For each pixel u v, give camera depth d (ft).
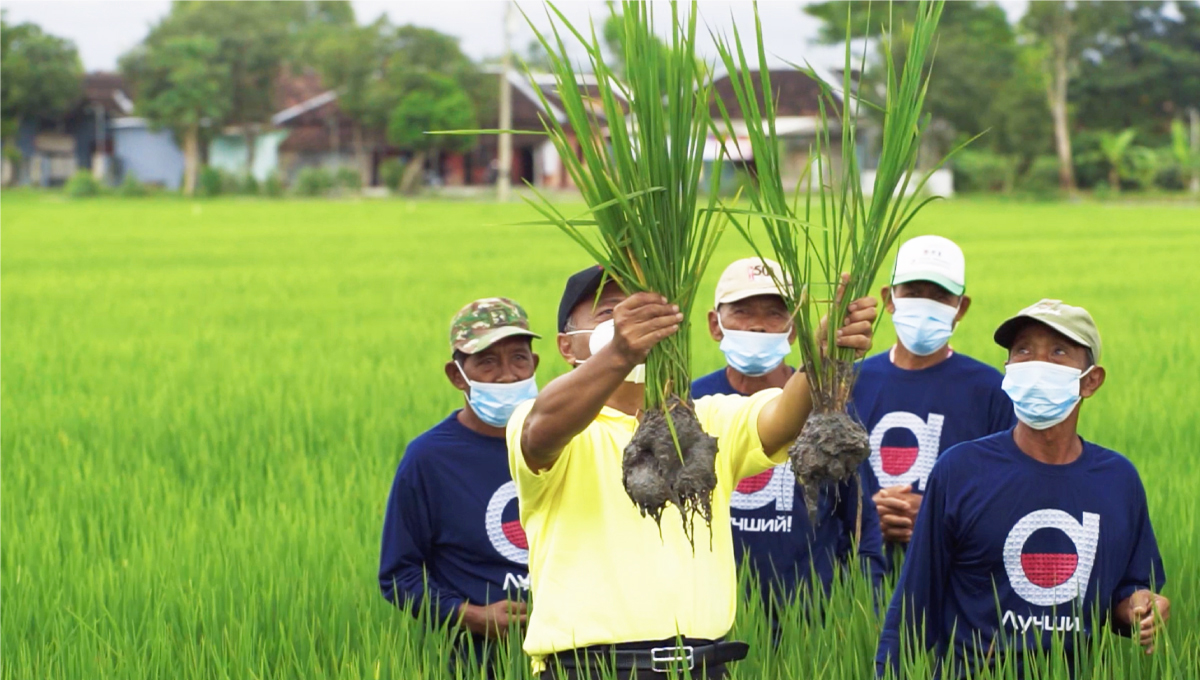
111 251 103.65
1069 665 14.53
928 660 14.28
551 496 12.50
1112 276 76.07
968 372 19.17
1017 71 232.94
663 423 10.86
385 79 248.93
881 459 19.07
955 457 14.58
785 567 17.44
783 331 17.01
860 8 132.26
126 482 26.45
